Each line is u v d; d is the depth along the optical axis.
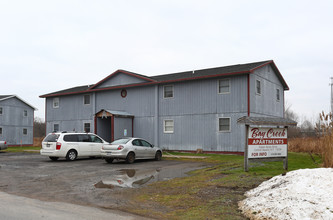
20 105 46.59
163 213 6.39
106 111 25.28
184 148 23.67
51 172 12.80
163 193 8.33
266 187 7.72
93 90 29.31
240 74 21.31
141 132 26.28
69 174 12.19
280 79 27.12
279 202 6.27
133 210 6.64
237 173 11.25
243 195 7.79
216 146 22.06
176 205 7.02
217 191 8.34
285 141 12.52
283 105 28.12
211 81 22.66
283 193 6.71
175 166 14.81
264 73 23.89
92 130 29.58
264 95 23.61
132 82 27.03
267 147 12.10
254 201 6.74
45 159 18.89
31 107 48.53
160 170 13.31
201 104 23.03
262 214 5.95
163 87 25.22
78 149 18.06
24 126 47.06
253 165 13.48
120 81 27.88
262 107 23.11
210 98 22.61
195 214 6.25
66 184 9.93
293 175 7.84
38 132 75.50
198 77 22.67
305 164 14.02
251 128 11.76
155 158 17.77
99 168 14.12
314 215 5.46
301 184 6.90
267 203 6.39
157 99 25.41
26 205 7.02
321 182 6.86
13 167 14.60
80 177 11.40
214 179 10.26
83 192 8.59
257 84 22.55
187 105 23.75
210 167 13.98
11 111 44.94
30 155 22.50
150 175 11.80
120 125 25.58
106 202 7.38
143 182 10.16
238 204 6.95
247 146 11.66
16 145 45.34
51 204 7.15
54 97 33.12
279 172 11.20
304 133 28.02
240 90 21.30
